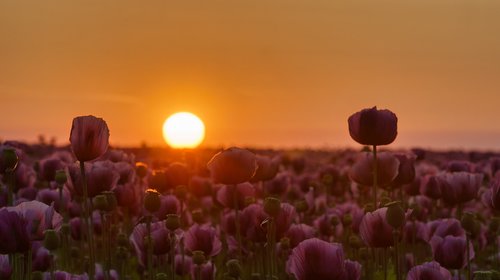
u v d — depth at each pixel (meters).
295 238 6.60
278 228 6.06
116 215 8.53
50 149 21.30
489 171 12.39
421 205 9.68
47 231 4.84
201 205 11.84
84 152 5.24
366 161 7.20
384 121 6.25
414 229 7.98
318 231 8.30
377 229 5.58
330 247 4.52
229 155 5.91
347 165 13.29
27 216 4.52
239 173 5.93
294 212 6.12
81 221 8.39
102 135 5.30
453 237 6.00
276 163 8.61
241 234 6.86
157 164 12.03
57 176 6.93
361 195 11.14
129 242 8.26
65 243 8.30
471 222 5.72
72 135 5.23
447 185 7.10
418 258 8.81
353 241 7.67
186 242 6.85
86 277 5.95
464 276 6.48
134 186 7.96
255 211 6.42
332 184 12.24
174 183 8.77
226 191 7.56
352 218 7.85
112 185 6.77
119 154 9.39
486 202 6.72
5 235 4.34
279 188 9.91
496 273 5.55
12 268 4.98
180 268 7.66
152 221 7.02
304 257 4.54
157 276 6.59
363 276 7.55
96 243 8.66
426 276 5.34
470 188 7.05
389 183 7.70
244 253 7.95
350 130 6.42
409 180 7.66
